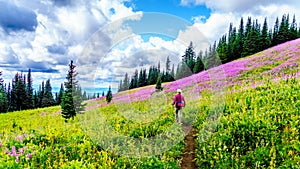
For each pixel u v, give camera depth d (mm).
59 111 28469
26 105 54406
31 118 26516
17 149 11172
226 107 14672
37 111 32062
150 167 9930
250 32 51688
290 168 8812
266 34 52969
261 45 51125
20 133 13547
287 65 25375
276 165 9234
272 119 12211
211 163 10305
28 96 56219
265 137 10805
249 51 49531
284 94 15062
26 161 10039
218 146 11062
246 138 11258
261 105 14500
